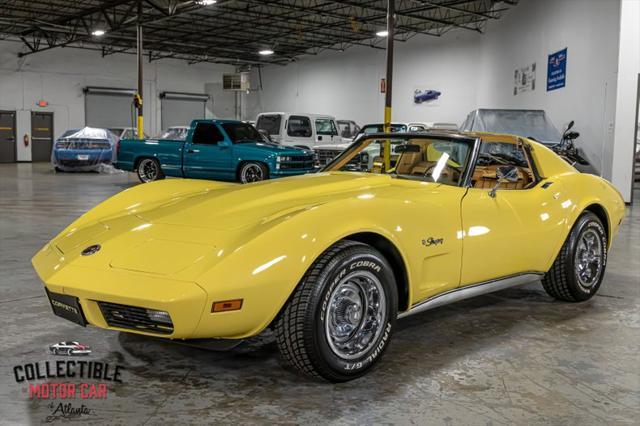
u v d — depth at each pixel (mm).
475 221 3088
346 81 27156
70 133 17953
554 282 3830
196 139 12508
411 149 3658
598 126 11703
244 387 2514
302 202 2803
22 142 26406
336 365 2457
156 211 2947
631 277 4730
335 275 2395
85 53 27828
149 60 29734
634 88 10750
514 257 3340
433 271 2881
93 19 23203
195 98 31203
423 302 2869
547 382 2609
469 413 2293
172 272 2268
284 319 2395
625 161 10844
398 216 2705
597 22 11812
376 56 25656
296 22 22875
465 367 2773
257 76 31812
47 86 26922
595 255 3959
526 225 3381
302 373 2482
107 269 2391
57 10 21344
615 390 2533
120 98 29047
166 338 2385
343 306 2512
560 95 13938
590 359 2902
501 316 3619
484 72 20891
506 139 3689
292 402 2369
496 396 2453
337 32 24703
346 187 3125
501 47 19047
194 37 26266
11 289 4090
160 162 12953
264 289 2254
